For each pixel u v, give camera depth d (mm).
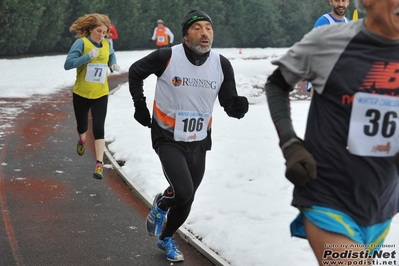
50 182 8523
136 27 45031
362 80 3186
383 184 3266
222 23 53875
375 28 3203
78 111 8820
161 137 5391
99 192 8125
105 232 6543
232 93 5430
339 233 3186
